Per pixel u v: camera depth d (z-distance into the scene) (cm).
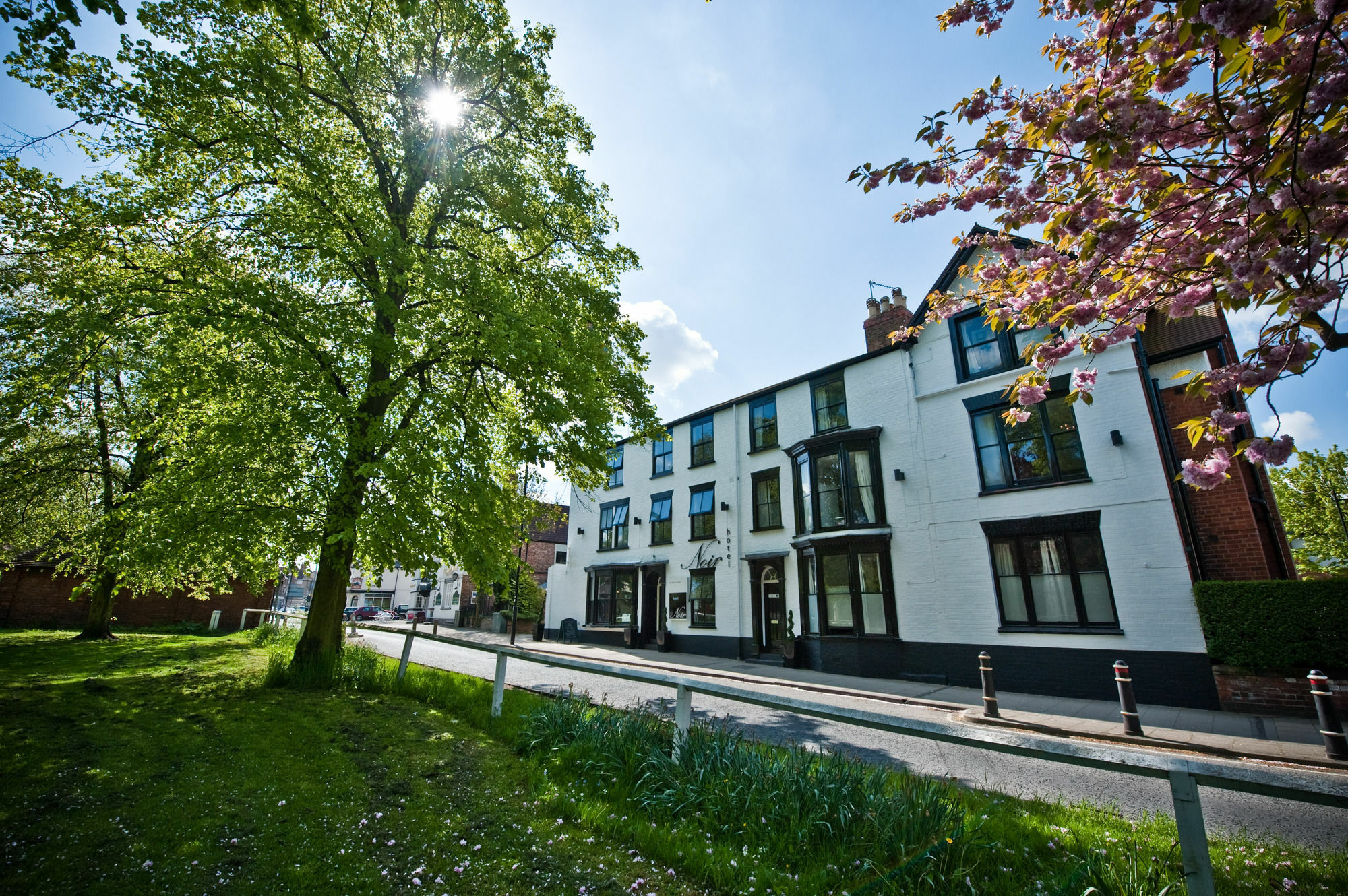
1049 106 412
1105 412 1270
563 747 576
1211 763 232
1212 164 376
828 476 1722
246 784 458
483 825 406
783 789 423
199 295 850
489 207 1227
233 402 980
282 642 1505
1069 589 1263
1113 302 484
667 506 2398
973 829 379
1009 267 569
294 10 454
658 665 1708
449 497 955
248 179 987
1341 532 2419
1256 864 363
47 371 921
